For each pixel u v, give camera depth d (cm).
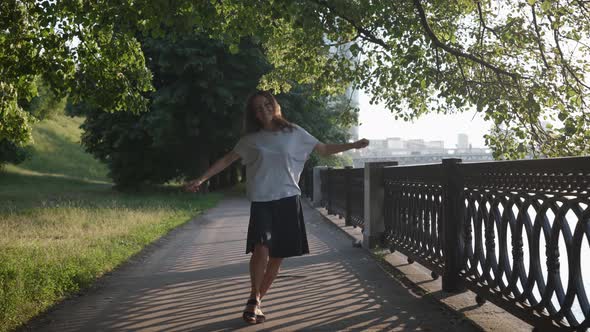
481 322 432
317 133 3067
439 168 570
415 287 577
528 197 387
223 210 1955
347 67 1027
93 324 457
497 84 895
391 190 805
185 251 920
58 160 5288
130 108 863
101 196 2766
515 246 411
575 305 402
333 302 518
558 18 882
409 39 867
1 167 3838
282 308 498
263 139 446
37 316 487
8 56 800
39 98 2967
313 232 1172
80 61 827
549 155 851
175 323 454
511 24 923
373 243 857
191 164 3125
